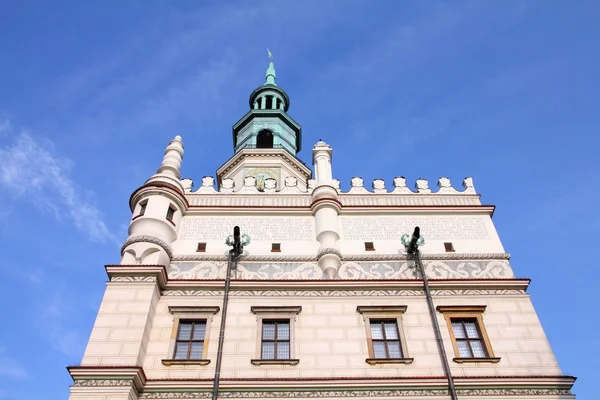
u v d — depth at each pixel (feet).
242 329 61.57
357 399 54.80
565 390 56.03
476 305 64.03
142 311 60.29
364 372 57.57
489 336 61.31
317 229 73.20
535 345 60.49
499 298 65.16
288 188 81.15
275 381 55.77
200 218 75.05
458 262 69.62
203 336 61.46
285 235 73.20
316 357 59.00
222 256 69.82
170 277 67.10
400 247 71.61
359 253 70.59
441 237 72.95
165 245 67.87
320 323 62.28
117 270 63.72
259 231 73.67
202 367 57.77
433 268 68.90
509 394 55.47
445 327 62.08
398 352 60.34
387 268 68.90
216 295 65.16
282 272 68.39
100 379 53.21
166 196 73.61
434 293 65.51
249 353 59.36
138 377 54.13
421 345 60.29
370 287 65.92
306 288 65.82
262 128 123.34
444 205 76.89
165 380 55.72
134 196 74.18
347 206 75.77
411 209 76.18
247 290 65.62
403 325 62.18
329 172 83.10
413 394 55.31
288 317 62.85
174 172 80.74
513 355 59.52
